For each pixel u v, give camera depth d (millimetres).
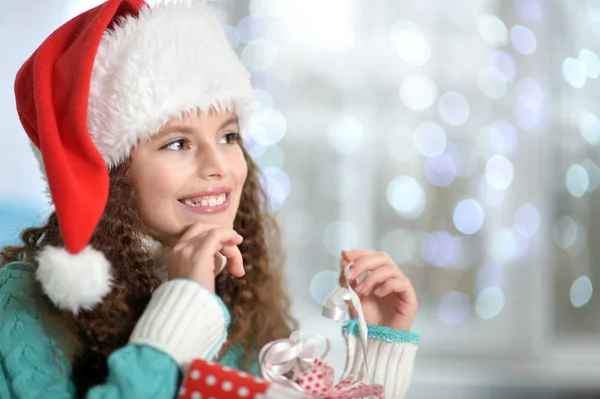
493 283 2150
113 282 859
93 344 839
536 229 2141
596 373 1989
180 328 760
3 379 799
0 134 1989
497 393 1883
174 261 825
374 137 2164
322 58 2139
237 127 971
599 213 2188
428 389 1869
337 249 2164
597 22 2176
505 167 2156
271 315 1127
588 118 2180
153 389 725
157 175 867
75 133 781
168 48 856
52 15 2014
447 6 2143
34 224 1068
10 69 1999
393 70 2154
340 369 1892
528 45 2139
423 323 2135
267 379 854
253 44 2109
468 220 2162
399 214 2174
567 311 2172
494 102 2156
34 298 841
